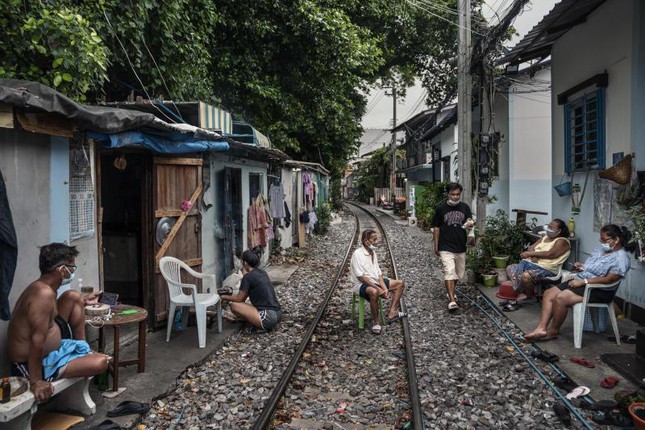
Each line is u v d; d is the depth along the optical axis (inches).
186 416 191.3
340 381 231.8
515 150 610.9
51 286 165.0
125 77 403.9
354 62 616.1
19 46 247.1
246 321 306.3
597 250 263.3
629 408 170.7
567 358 238.1
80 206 225.8
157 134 259.6
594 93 336.5
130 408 185.9
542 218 609.0
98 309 201.0
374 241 310.2
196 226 319.9
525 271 327.9
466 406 199.2
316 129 812.0
